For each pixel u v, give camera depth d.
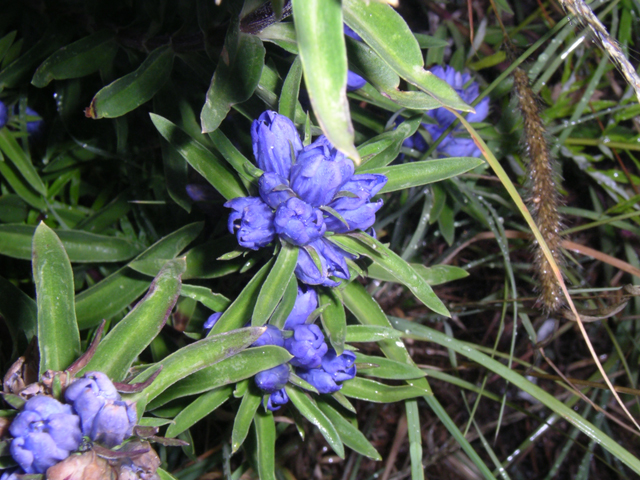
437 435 0.43
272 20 0.22
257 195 0.22
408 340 0.42
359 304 0.25
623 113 0.40
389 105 0.29
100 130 0.34
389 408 0.43
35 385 0.17
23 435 0.15
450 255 0.39
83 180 0.37
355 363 0.24
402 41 0.18
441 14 0.42
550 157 0.29
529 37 0.44
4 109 0.30
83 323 0.27
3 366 0.28
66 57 0.28
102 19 0.30
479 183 0.40
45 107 0.34
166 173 0.29
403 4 0.43
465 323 0.45
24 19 0.32
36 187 0.31
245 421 0.22
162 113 0.29
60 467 0.15
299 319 0.22
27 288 0.34
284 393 0.21
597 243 0.44
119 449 0.16
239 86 0.21
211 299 0.24
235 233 0.22
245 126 0.30
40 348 0.18
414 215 0.40
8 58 0.31
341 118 0.13
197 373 0.20
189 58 0.28
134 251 0.32
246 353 0.20
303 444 0.37
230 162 0.22
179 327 0.29
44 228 0.18
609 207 0.43
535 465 0.43
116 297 0.28
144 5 0.29
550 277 0.28
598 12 0.43
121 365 0.18
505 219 0.41
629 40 0.40
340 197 0.20
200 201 0.28
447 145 0.33
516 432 0.44
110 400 0.16
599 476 0.43
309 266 0.20
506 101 0.39
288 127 0.20
